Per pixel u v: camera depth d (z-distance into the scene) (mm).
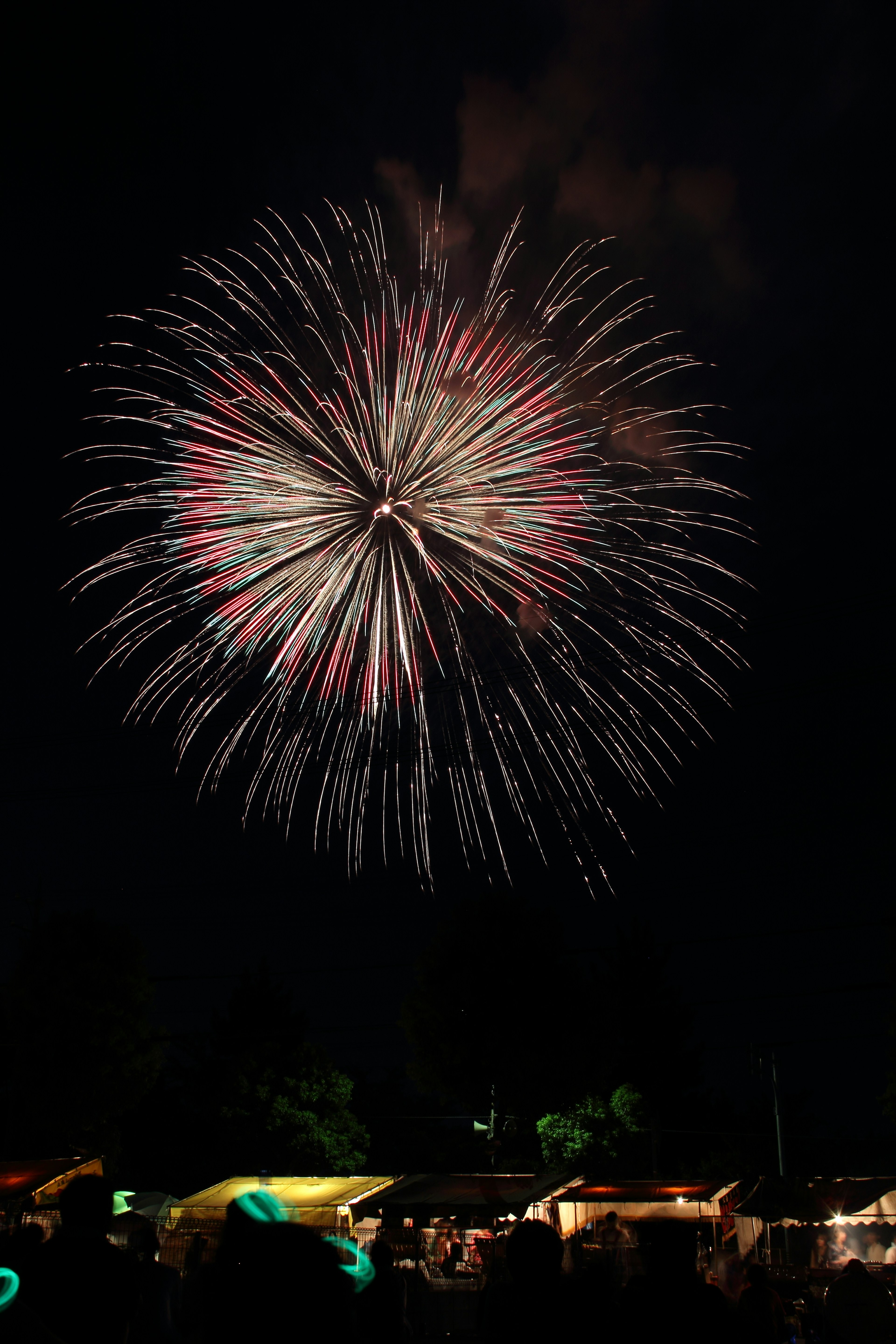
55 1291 4492
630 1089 43125
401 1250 19984
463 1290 19094
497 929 36281
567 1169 40156
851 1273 10391
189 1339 6410
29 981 34844
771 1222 24328
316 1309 2992
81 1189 4855
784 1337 8430
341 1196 22156
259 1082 48250
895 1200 22344
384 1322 7129
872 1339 10031
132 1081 35094
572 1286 4684
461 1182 22109
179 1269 16094
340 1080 48812
